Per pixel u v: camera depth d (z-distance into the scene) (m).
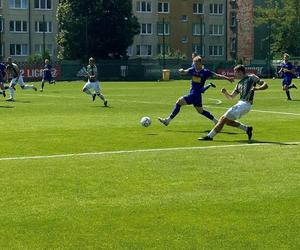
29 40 110.06
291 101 39.44
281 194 11.70
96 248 8.61
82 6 96.88
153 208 10.66
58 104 36.97
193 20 122.12
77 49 97.06
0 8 107.75
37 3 110.62
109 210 10.52
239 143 18.89
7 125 24.47
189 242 8.88
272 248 8.64
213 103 37.91
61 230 9.40
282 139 19.97
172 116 23.38
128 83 75.88
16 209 10.55
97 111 31.70
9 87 40.88
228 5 124.25
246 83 19.50
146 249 8.58
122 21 97.94
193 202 11.08
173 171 13.98
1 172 13.83
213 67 95.50
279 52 118.00
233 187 12.30
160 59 96.56
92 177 13.24
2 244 8.76
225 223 9.79
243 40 124.62
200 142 19.12
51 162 15.21
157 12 119.31
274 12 116.62
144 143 18.86
